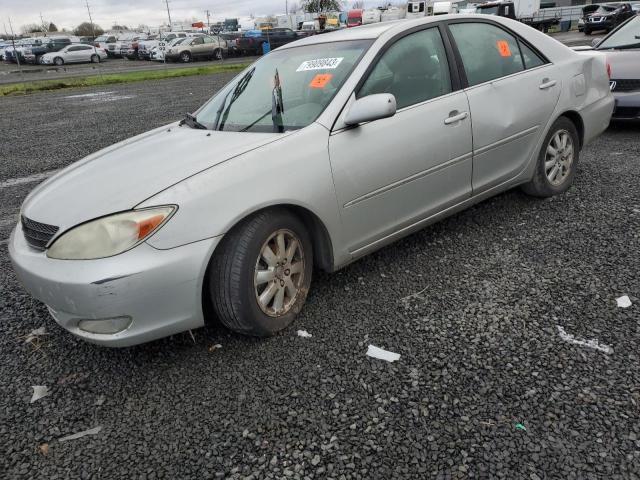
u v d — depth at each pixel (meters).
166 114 11.16
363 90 3.18
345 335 2.86
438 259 3.66
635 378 2.38
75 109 13.13
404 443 2.12
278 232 2.80
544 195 4.49
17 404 2.51
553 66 4.29
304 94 3.28
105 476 2.07
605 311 2.90
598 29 31.73
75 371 2.74
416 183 3.37
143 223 2.42
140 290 2.41
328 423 2.25
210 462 2.10
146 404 2.45
